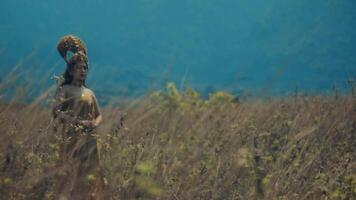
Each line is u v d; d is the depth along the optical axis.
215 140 15.22
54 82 10.21
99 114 12.42
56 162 9.88
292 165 12.45
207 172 12.28
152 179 10.38
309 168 13.24
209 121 17.92
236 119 17.03
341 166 12.91
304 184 11.99
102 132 11.99
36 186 9.25
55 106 11.12
